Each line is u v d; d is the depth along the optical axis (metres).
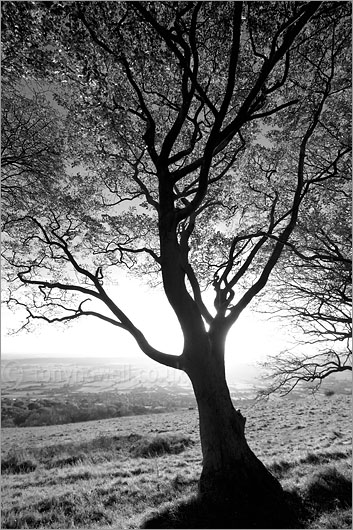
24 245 11.80
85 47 8.16
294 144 13.41
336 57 11.39
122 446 21.95
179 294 9.20
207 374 8.92
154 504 9.02
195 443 21.72
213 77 11.27
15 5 7.02
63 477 13.85
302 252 13.26
